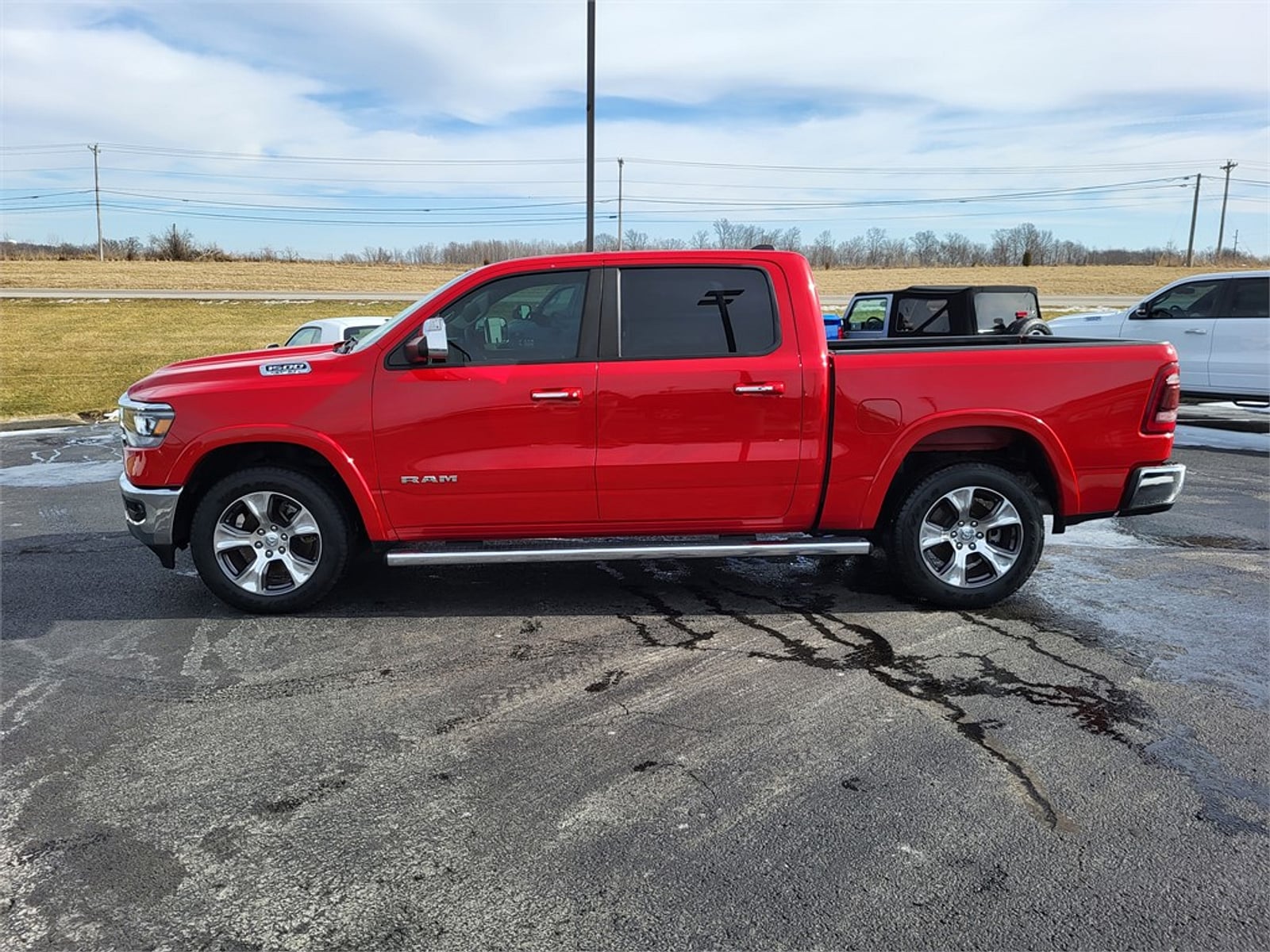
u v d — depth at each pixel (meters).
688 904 2.47
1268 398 11.32
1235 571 5.69
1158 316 12.21
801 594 5.21
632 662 4.19
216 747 3.39
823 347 4.66
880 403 4.64
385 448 4.58
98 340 24.28
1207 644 4.40
